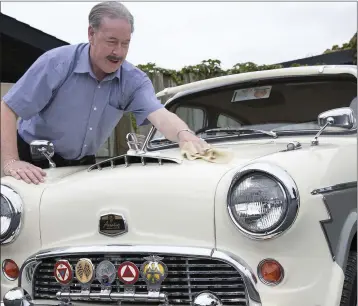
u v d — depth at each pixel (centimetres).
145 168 253
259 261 215
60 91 297
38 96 291
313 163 230
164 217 229
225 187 222
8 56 606
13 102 291
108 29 280
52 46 589
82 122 307
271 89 344
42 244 255
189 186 229
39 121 307
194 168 239
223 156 251
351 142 283
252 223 212
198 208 224
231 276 220
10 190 263
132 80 312
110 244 236
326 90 329
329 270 217
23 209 259
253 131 326
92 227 243
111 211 238
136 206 234
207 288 222
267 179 212
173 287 226
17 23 547
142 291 233
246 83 354
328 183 228
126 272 230
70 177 271
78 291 243
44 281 255
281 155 230
